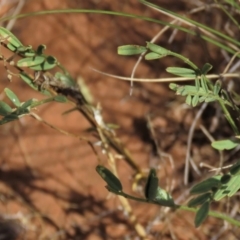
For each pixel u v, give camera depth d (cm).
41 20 81
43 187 69
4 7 82
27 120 73
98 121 53
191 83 64
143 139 70
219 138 67
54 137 71
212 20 71
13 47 45
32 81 47
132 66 75
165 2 79
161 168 67
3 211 67
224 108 45
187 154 62
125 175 67
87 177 68
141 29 78
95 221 66
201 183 40
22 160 71
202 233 63
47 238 65
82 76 75
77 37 79
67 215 66
